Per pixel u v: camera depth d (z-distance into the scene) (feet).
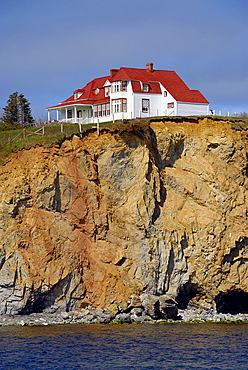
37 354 153.79
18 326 189.88
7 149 224.74
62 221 214.07
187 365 146.72
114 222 219.20
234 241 223.10
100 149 222.07
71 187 217.77
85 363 146.20
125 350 159.53
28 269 202.80
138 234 216.33
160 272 216.13
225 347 166.50
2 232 206.08
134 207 217.36
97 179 221.46
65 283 208.13
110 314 203.82
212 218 224.33
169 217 223.10
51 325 192.65
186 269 220.84
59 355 153.07
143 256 215.10
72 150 222.07
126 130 221.25
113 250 216.95
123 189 221.25
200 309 224.74
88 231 217.15
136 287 213.46
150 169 222.28
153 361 149.38
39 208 212.64
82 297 210.38
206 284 221.87
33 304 203.21
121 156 221.46
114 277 213.05
